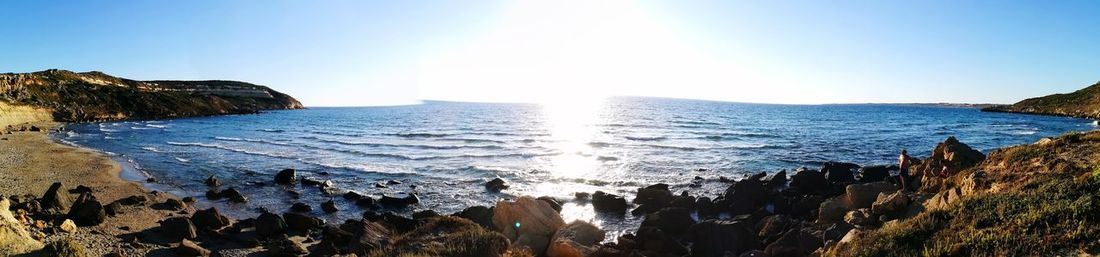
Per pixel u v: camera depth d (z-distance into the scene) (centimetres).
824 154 4866
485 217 2169
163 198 2688
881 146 5625
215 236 1906
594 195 2694
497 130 8688
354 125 10438
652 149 5288
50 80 11019
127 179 3306
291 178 3391
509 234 1841
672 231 1988
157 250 1700
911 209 1836
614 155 4759
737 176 3606
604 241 2003
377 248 1597
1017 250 973
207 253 1698
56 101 10306
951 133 7756
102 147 5347
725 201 2505
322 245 1722
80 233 1830
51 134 6888
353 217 2480
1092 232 963
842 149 5294
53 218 1998
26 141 5603
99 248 1662
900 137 6894
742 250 1716
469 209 2255
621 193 3009
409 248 1512
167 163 4188
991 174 1852
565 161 4388
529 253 1591
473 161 4428
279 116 15075
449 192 3091
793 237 1686
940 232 1141
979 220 1141
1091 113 13225
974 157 2444
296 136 7394
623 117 14012
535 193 3028
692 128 8912
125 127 8806
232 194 2830
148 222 2100
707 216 2422
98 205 2034
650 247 1709
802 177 2892
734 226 1761
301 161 4491
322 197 2914
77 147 5238
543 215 1916
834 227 1681
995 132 8000
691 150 5188
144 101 12438
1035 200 1205
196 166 4069
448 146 5797
